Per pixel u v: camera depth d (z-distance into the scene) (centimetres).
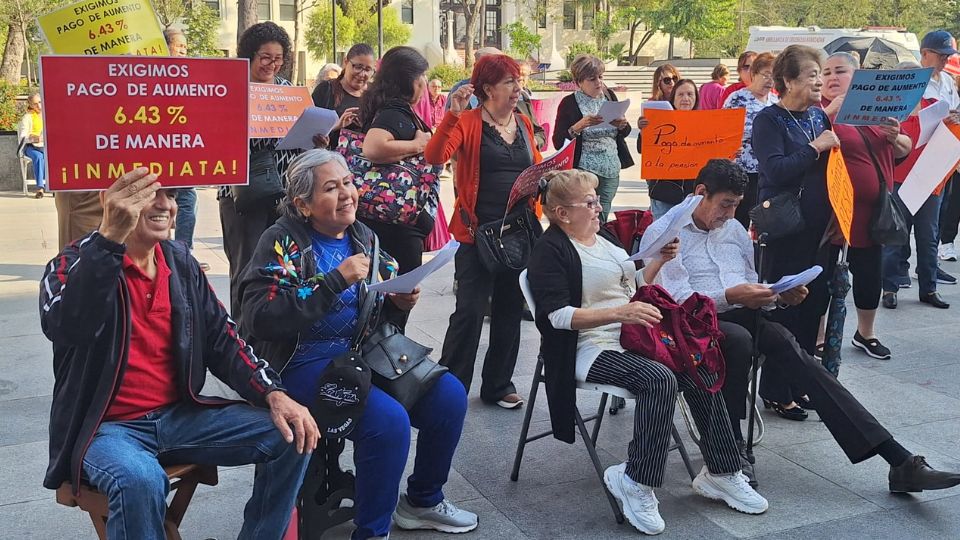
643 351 367
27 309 677
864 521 371
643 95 3083
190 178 272
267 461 285
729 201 421
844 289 469
